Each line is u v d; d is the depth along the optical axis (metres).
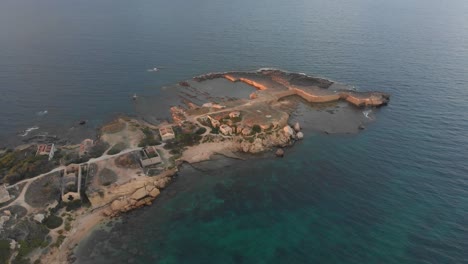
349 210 99.38
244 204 103.81
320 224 94.81
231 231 93.88
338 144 135.38
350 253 85.31
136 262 84.25
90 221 96.44
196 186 112.00
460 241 87.25
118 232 93.25
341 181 112.38
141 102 173.75
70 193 100.75
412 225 92.94
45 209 96.75
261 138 133.75
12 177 106.94
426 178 111.75
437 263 81.38
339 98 177.88
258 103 163.25
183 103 173.25
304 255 85.50
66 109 164.88
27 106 166.00
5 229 88.12
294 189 109.38
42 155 119.75
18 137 140.75
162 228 95.06
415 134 139.88
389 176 113.75
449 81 190.12
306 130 147.12
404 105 167.12
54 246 87.38
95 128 148.50
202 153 127.44
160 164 118.56
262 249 87.81
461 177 111.44
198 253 87.00
